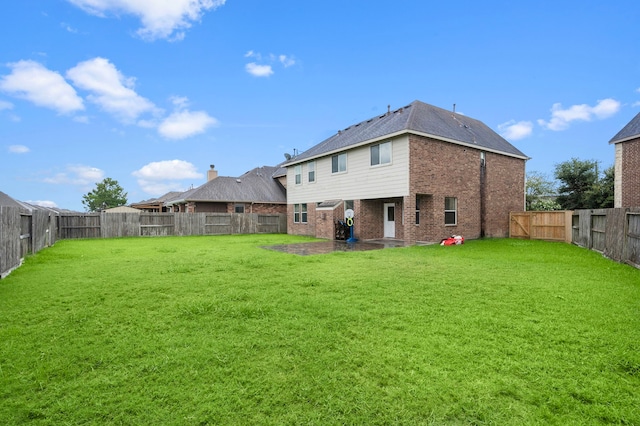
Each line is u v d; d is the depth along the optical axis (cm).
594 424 203
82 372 269
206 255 991
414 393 235
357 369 269
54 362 285
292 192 2103
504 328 353
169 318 396
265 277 637
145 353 302
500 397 230
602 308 420
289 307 432
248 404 226
